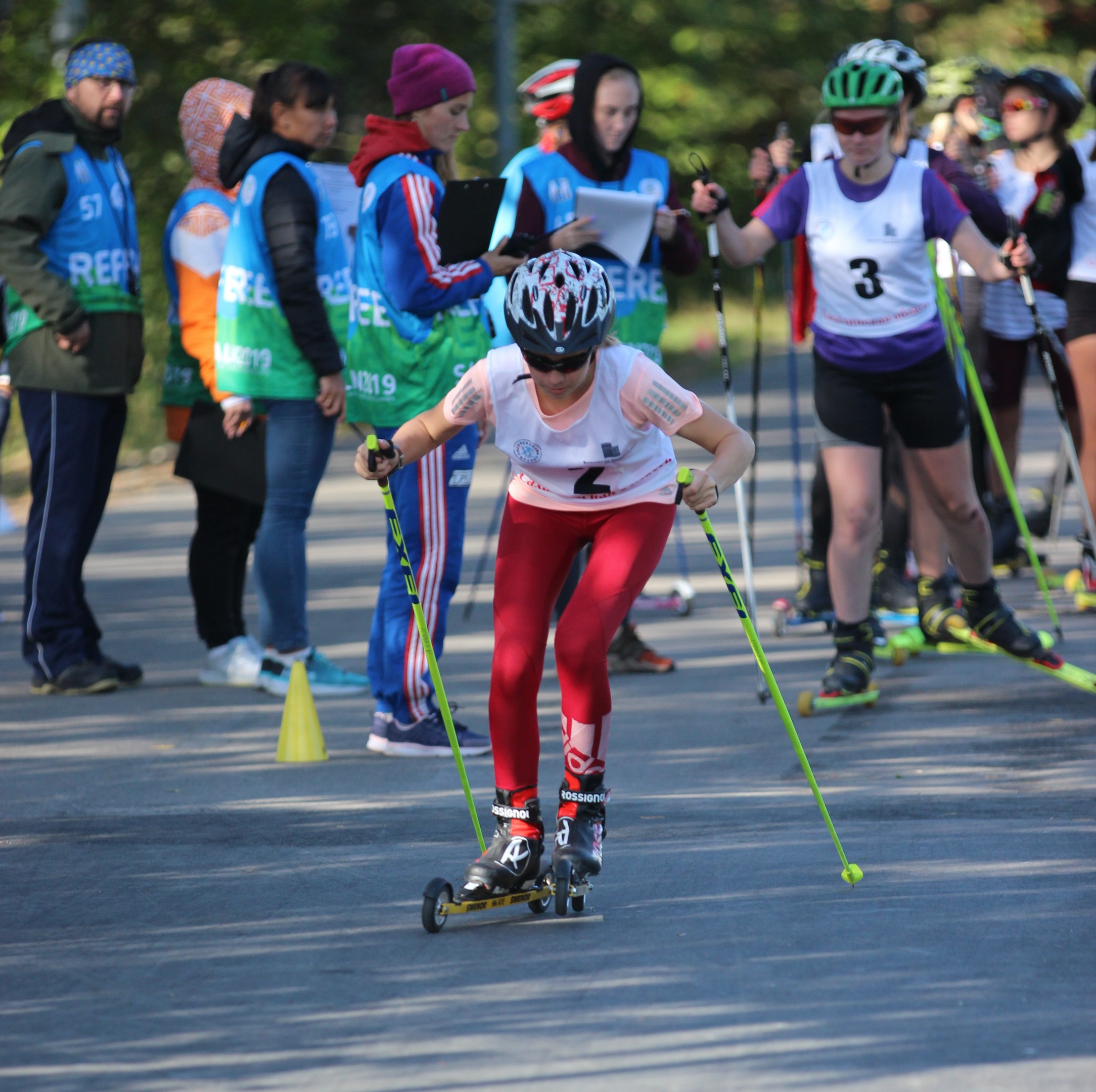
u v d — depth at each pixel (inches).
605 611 583.8
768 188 1049.5
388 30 3688.5
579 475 595.2
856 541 918.4
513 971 535.5
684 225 978.7
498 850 592.1
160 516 1803.6
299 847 683.4
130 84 981.8
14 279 943.0
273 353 943.0
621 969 534.9
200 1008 506.0
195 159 1002.7
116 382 979.3
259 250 938.1
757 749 844.0
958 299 1176.2
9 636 1200.8
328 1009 503.8
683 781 784.3
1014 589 1285.7
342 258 981.2
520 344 557.0
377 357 828.0
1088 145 1175.0
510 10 2844.5
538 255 936.9
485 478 2064.5
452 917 595.5
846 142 874.1
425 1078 451.8
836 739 861.8
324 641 1146.7
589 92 951.6
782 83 4790.8
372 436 600.1
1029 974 521.0
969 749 831.7
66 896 619.2
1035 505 1478.8
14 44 2073.1
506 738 593.9
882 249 881.5
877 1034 476.4
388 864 657.6
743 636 1155.9
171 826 716.7
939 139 1215.6
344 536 1644.9
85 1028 490.6
